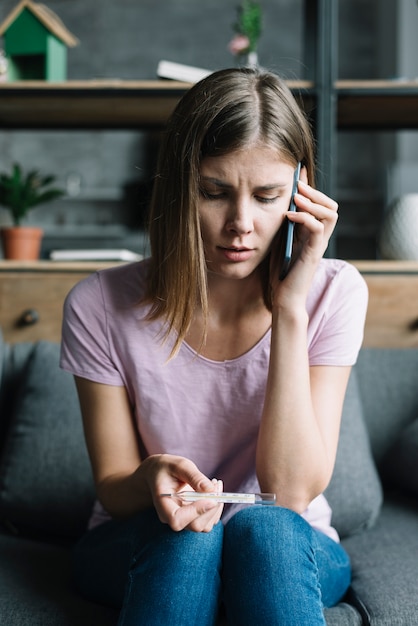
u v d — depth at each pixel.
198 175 1.08
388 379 1.87
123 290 1.27
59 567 1.37
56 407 1.68
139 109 2.19
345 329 1.25
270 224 1.10
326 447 1.18
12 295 1.99
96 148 5.62
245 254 1.10
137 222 5.36
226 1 5.62
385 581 1.26
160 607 0.95
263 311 1.22
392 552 1.41
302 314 1.17
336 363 1.24
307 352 1.18
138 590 0.97
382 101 2.10
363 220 5.09
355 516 1.57
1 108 2.20
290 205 1.14
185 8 5.64
